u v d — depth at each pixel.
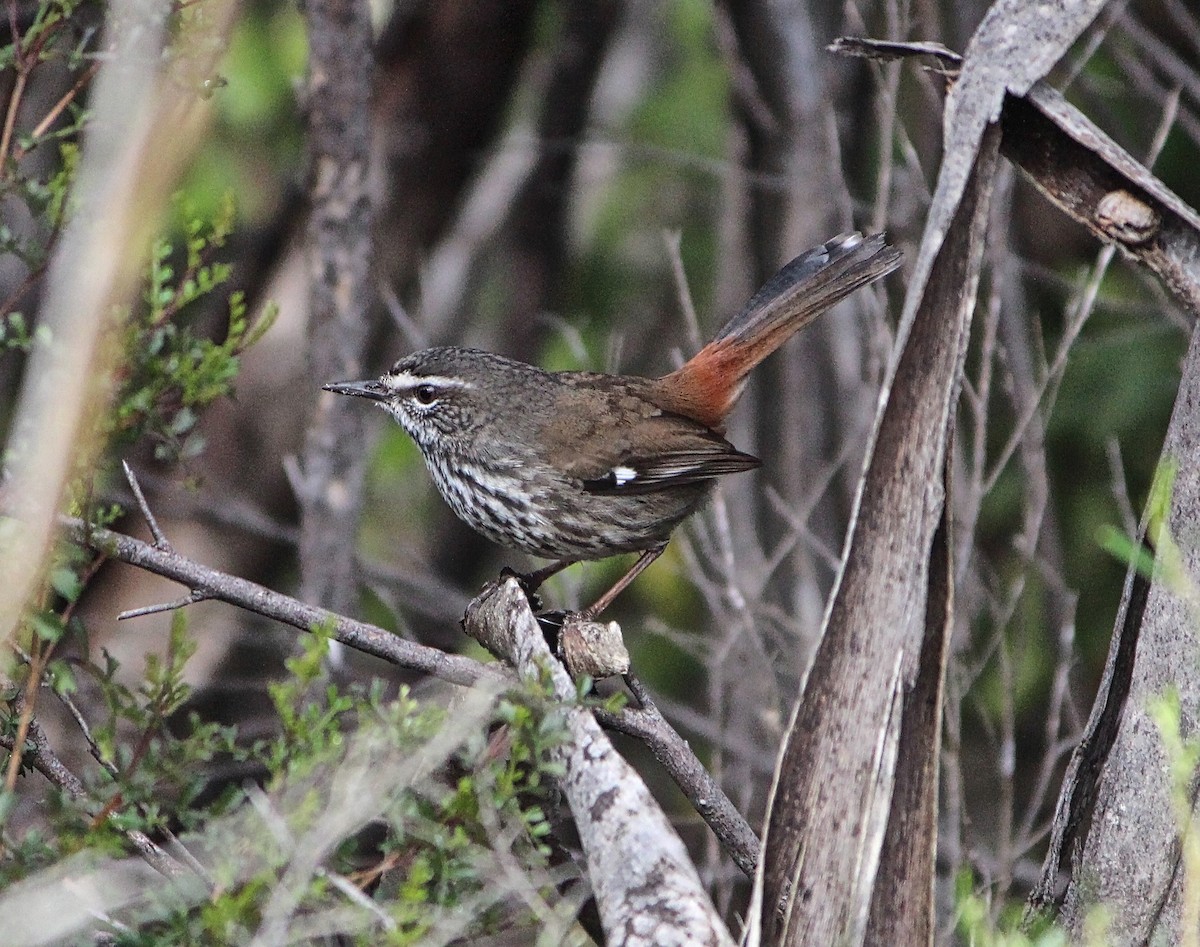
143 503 7.42
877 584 6.60
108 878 6.21
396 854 6.14
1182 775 6.05
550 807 7.16
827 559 13.17
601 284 17.95
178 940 5.75
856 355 14.48
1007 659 11.29
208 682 13.80
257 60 15.14
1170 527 6.96
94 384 5.96
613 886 6.03
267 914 5.57
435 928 5.86
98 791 6.29
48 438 5.79
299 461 14.34
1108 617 14.12
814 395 14.86
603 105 19.33
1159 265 6.92
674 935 5.86
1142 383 13.80
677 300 17.73
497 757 6.69
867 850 6.37
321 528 12.16
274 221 14.31
